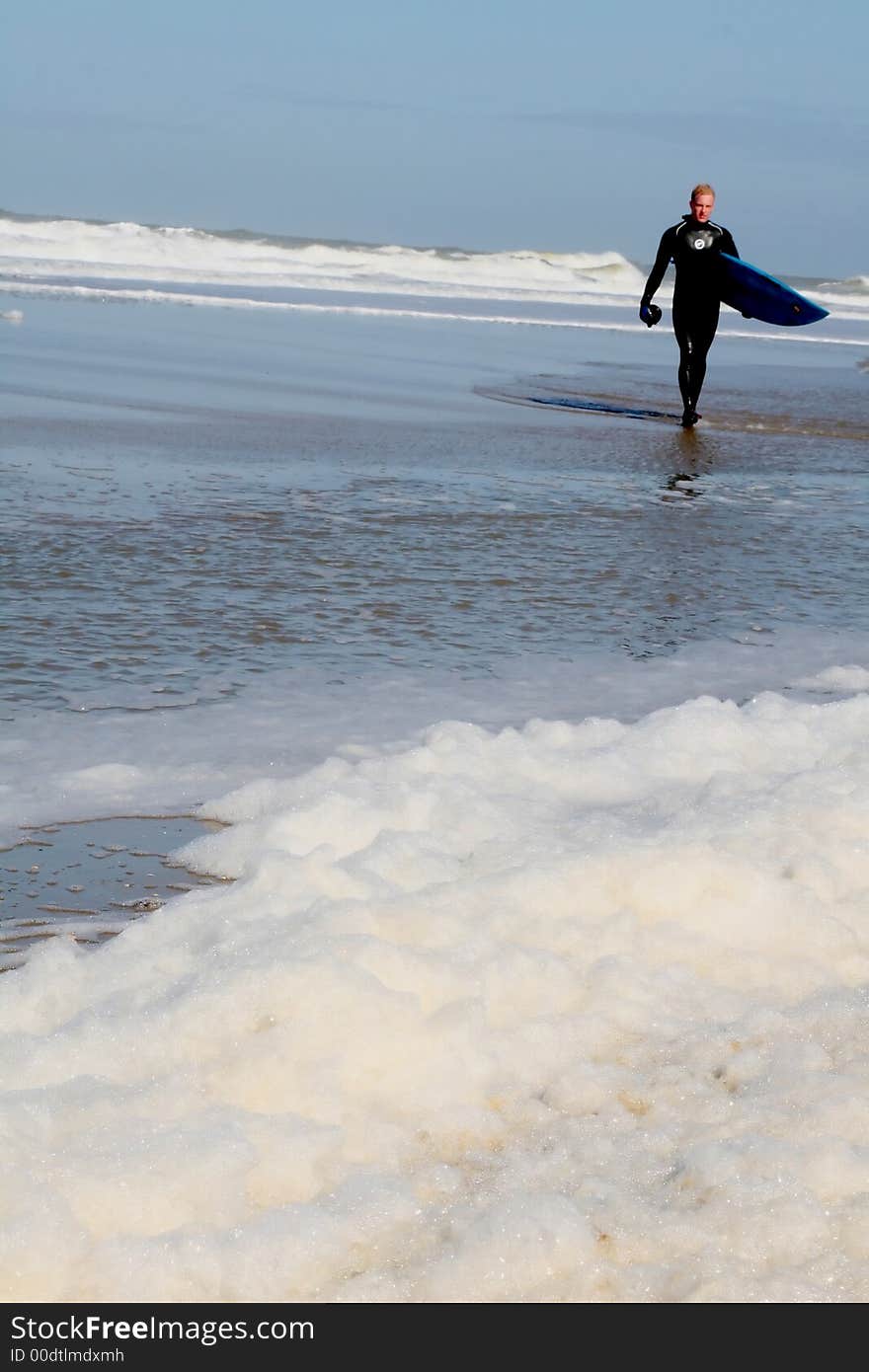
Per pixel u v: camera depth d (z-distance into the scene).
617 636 5.96
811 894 3.34
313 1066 2.60
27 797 3.97
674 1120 2.57
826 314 12.83
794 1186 2.33
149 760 4.28
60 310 21.64
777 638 6.05
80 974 2.89
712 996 2.99
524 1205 2.25
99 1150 2.32
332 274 42.06
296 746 4.44
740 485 10.01
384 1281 2.16
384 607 6.15
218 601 6.06
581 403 14.51
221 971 2.78
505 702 5.02
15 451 9.44
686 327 12.67
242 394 13.58
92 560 6.61
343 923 3.03
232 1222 2.26
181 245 44.59
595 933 3.16
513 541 7.65
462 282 44.66
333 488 8.92
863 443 12.62
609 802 4.09
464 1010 2.79
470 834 3.63
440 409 13.48
